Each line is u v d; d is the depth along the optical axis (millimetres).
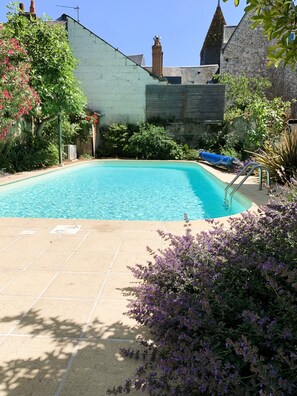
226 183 7750
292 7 1593
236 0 1750
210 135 15797
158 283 2006
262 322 1301
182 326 1570
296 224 1681
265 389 1134
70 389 1483
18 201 7547
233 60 18891
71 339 1866
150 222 4516
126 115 16406
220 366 1270
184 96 15984
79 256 3213
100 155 15906
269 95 18297
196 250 2051
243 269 1678
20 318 2088
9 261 3078
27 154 10664
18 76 8930
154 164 13945
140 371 1456
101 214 6465
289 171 7082
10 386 1501
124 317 2104
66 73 10789
